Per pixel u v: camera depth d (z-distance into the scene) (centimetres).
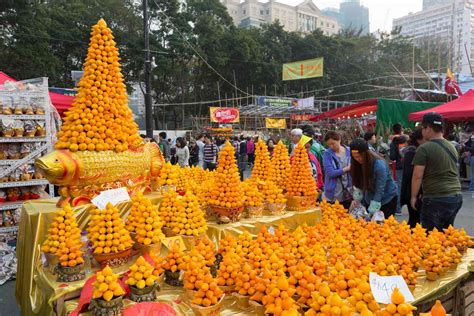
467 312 287
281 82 3319
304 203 414
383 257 259
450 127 1317
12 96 500
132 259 279
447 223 366
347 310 185
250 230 360
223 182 357
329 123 1894
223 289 240
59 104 684
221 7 3145
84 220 316
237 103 3056
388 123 1012
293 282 223
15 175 495
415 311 249
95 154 323
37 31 1914
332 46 3756
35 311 271
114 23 2536
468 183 1120
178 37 2616
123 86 362
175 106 3241
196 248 266
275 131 2397
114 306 207
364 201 433
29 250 306
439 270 268
